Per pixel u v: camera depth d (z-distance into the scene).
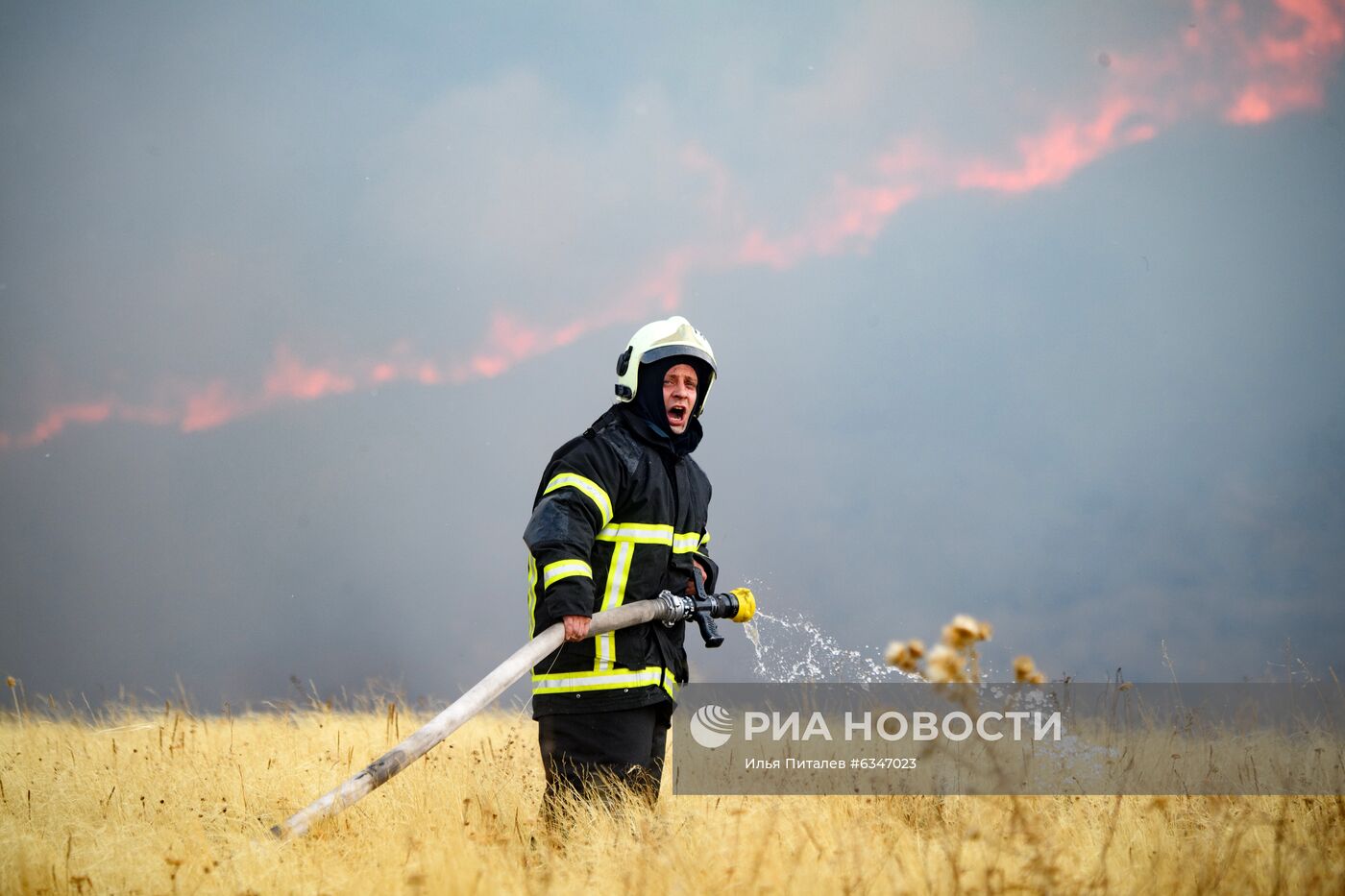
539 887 10.72
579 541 13.67
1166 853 11.41
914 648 9.69
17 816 13.68
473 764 16.47
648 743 14.13
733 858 11.15
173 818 13.73
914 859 10.99
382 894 10.69
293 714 21.66
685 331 14.78
